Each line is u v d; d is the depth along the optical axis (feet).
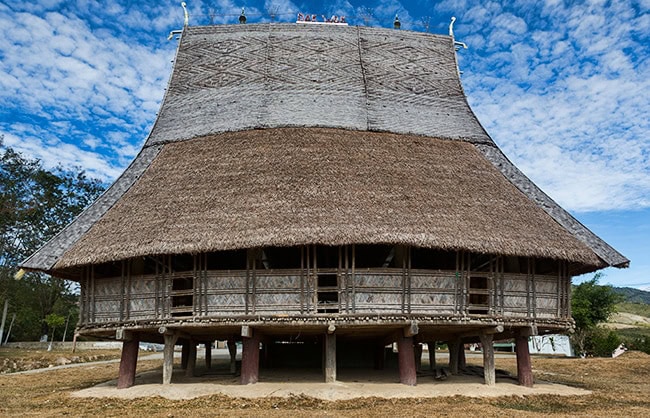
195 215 59.11
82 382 75.82
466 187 66.33
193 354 72.28
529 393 59.16
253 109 80.94
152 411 49.03
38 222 170.81
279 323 55.47
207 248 53.52
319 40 93.09
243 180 64.23
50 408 52.44
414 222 56.49
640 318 353.92
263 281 56.90
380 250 67.67
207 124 80.33
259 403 51.72
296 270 56.90
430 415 45.98
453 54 96.32
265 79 86.07
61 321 171.73
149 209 62.08
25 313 188.34
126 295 60.34
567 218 66.49
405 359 59.41
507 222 60.59
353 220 55.62
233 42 93.45
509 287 60.44
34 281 186.19
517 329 64.03
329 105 81.97
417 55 94.12
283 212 57.00
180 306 60.08
